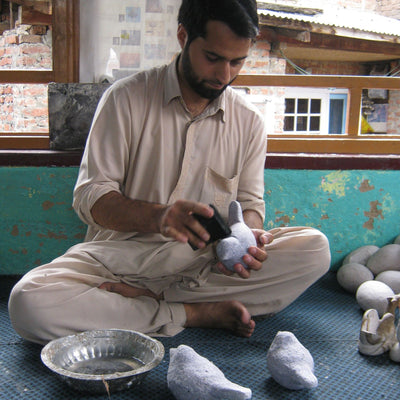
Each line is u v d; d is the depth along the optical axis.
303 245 1.84
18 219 2.36
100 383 1.33
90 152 1.71
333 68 9.16
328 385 1.49
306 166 2.44
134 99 1.74
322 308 2.11
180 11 1.56
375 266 2.32
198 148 1.81
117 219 1.57
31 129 6.02
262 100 7.36
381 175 2.48
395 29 8.14
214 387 1.31
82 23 2.36
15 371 1.53
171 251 1.77
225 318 1.80
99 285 1.72
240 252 1.58
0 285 2.29
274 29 7.07
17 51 5.88
